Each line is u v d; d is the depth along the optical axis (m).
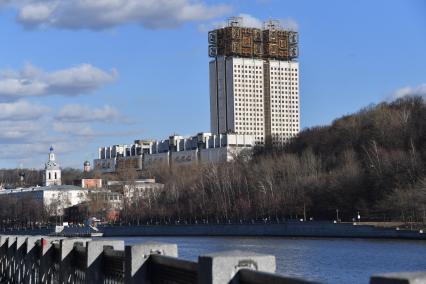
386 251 130.12
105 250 21.83
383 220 192.50
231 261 12.23
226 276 12.21
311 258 116.12
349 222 189.88
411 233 165.38
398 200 187.75
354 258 115.00
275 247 150.00
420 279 8.45
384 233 172.00
